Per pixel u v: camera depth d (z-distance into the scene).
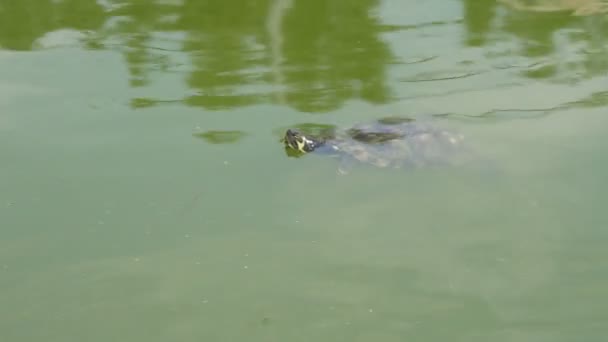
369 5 12.99
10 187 7.75
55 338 5.83
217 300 6.24
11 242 6.92
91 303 6.22
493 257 6.60
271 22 12.34
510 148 8.38
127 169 8.07
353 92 9.82
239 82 10.12
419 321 5.92
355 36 11.72
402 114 9.15
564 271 6.36
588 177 7.70
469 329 5.81
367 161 8.03
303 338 5.80
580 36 11.44
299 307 6.13
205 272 6.55
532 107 9.29
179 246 6.89
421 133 8.28
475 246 6.75
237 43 11.49
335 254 6.75
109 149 8.46
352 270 6.52
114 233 7.07
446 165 8.02
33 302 6.22
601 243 6.65
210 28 12.13
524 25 11.98
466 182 7.79
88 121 9.09
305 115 9.14
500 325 5.81
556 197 7.41
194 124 8.98
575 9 12.50
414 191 7.69
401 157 8.02
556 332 5.71
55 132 8.85
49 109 9.41
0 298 6.25
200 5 13.14
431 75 10.30
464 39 11.45
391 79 10.19
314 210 7.40
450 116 9.14
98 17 12.59
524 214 7.17
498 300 6.10
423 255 6.68
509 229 6.96
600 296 6.05
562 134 8.66
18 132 8.84
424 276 6.42
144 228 7.13
